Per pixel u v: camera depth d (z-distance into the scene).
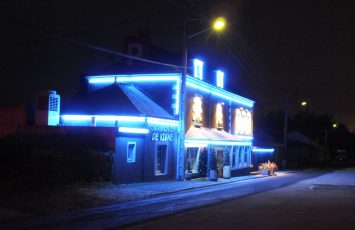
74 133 23.77
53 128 27.27
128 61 33.31
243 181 32.88
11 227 11.85
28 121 31.98
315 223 13.52
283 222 13.56
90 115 28.92
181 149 29.67
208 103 35.94
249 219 13.98
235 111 42.91
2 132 31.69
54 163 20.31
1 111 31.92
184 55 29.69
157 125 28.30
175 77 30.59
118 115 27.88
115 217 13.79
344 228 12.76
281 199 20.03
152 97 31.12
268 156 57.38
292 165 68.44
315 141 114.69
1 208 14.89
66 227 11.88
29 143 20.58
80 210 15.50
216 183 28.78
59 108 30.34
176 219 13.57
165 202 18.20
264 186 27.73
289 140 99.00
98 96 30.62
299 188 26.55
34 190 18.58
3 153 19.55
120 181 24.64
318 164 83.06
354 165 81.00
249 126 47.62
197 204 17.56
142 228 11.86
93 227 11.89
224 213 15.18
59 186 20.00
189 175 31.25
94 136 24.09
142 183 26.02
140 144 26.69
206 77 36.88
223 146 37.72
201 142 32.38
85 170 22.03
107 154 23.56
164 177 29.05
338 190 25.45
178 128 30.17
